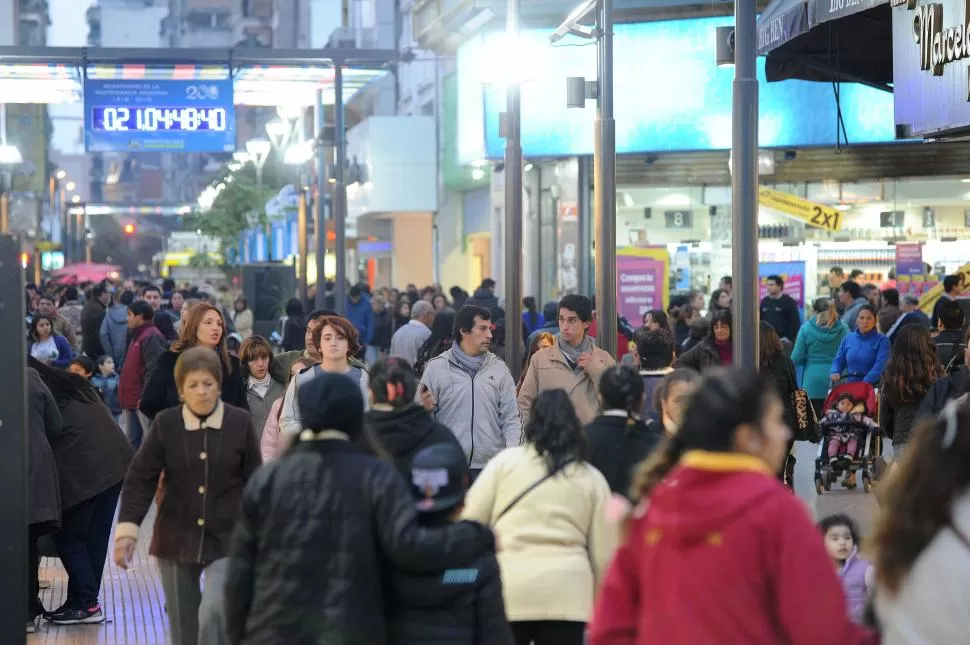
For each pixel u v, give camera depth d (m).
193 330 15.08
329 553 7.45
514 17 24.20
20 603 9.73
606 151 21.92
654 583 6.07
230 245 101.25
